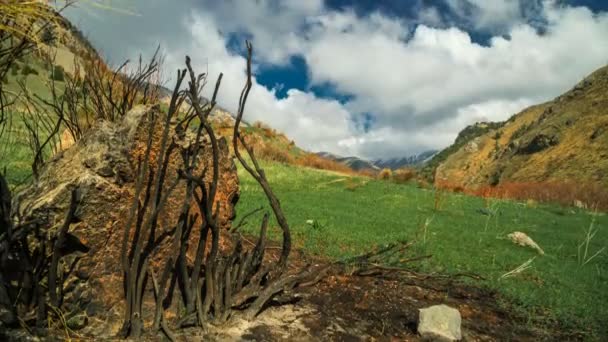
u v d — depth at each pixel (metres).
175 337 3.69
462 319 5.70
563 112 138.25
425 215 16.36
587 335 5.74
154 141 4.16
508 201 26.77
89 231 3.64
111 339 3.55
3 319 3.18
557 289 8.05
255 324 4.34
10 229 3.29
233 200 5.29
